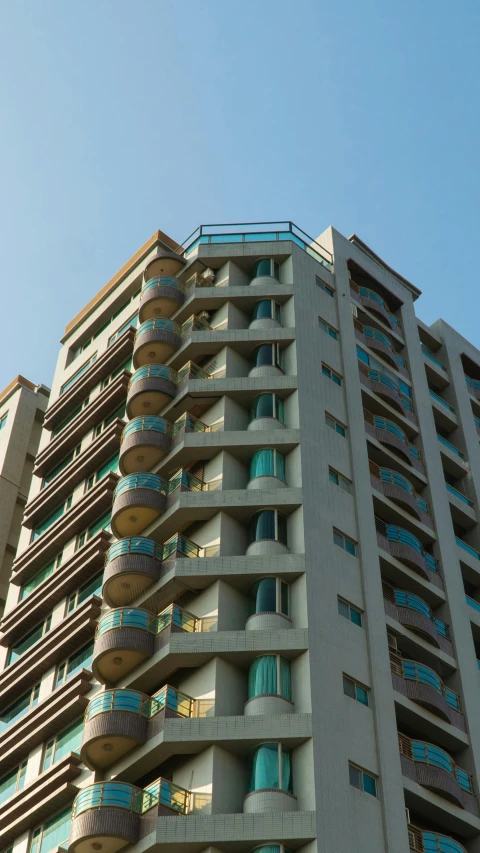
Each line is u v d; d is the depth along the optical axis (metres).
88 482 54.19
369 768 38.22
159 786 36.25
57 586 50.25
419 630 45.69
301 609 40.62
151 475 46.09
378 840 36.44
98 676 41.75
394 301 61.25
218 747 37.19
